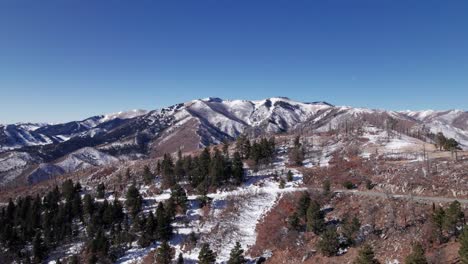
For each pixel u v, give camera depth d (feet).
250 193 336.90
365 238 225.97
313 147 467.11
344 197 290.35
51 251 316.81
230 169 373.20
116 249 293.23
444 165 308.40
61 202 379.76
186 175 401.90
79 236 331.36
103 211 336.29
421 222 222.28
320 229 247.09
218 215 312.50
